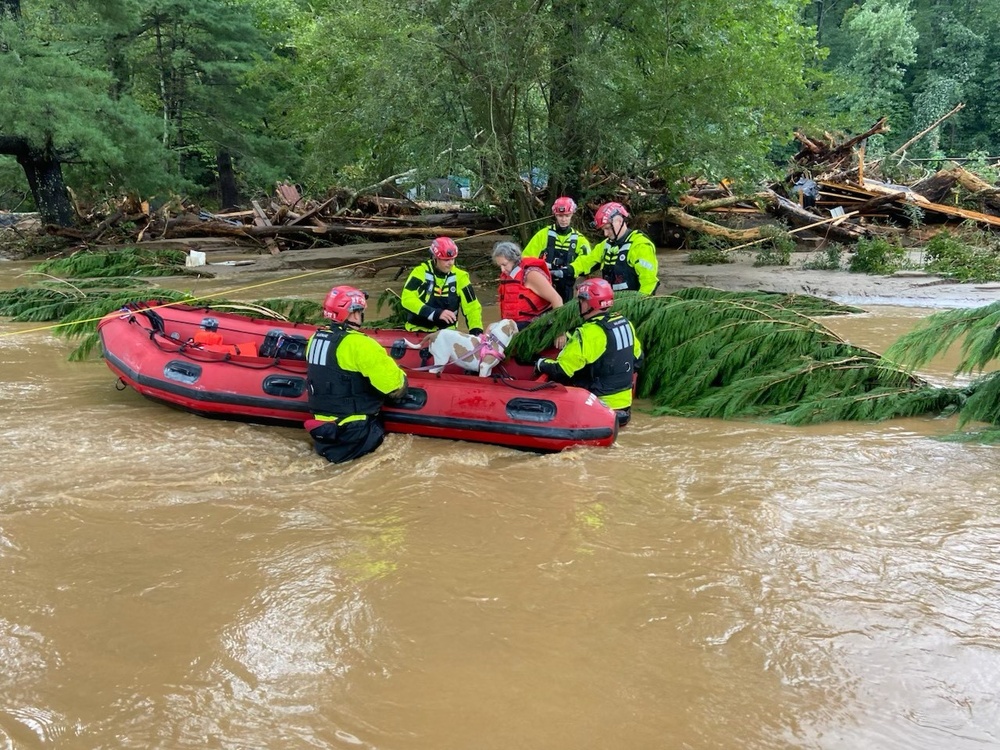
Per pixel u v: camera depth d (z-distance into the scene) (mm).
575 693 2773
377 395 5180
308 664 2932
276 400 5676
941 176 19203
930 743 2523
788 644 3059
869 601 3371
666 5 12727
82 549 3834
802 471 4922
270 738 2541
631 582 3539
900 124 38906
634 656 2990
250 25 24969
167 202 21562
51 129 16953
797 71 14945
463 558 3764
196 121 25969
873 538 3969
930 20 42375
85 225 20516
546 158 13078
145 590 3445
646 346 6758
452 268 6477
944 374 7219
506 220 16344
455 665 2930
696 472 4918
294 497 4508
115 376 7184
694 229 17094
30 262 17406
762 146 14469
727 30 14156
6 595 3400
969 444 5402
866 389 6336
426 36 11430
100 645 3043
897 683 2824
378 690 2785
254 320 6918
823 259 14664
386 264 15016
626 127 13062
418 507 4367
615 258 6984
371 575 3586
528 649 3033
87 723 2607
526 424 5262
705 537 3977
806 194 18406
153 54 24922
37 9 20719
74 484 4633
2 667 2900
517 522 4180
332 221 19328
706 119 13305
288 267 15453
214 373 5852
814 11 47812
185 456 5152
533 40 11664
